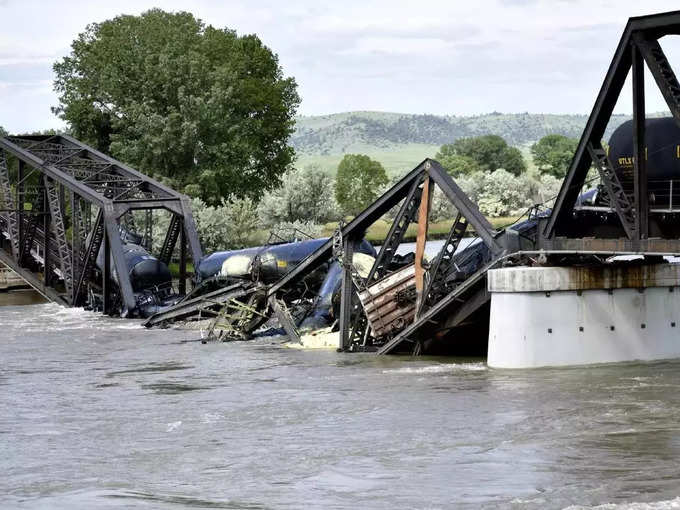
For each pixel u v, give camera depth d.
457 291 46.91
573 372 41.66
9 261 90.62
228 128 126.38
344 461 30.38
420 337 50.25
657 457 28.91
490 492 26.48
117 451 32.94
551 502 25.31
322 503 26.30
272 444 32.97
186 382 46.56
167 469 30.38
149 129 121.81
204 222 118.38
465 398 38.31
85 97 129.88
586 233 43.38
